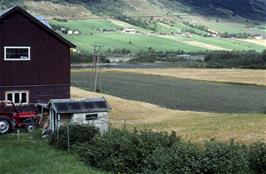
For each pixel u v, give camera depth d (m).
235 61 181.75
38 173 25.33
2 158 28.88
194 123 48.44
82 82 108.69
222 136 38.28
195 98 81.56
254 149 27.36
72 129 32.72
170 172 23.80
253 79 121.88
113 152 27.56
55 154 30.53
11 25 44.88
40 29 46.09
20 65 45.34
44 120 40.88
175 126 45.81
